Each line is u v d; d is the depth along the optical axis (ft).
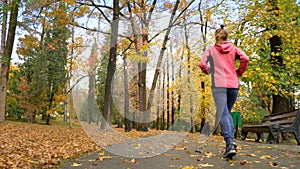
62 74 76.89
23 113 84.12
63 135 29.22
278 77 26.20
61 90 78.13
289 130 19.34
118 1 31.07
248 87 32.89
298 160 11.81
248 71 25.86
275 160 11.77
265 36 27.02
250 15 28.91
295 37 27.45
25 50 60.85
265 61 27.14
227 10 32.50
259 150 15.43
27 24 49.14
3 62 48.78
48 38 75.87
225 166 10.43
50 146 18.54
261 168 10.05
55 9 42.04
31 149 16.80
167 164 11.02
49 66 76.89
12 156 13.50
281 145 18.54
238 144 19.71
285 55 26.89
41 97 78.02
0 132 31.30
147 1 33.96
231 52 12.14
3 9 41.06
